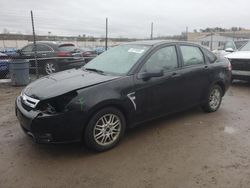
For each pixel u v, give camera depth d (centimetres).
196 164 378
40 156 399
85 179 342
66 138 381
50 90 396
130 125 449
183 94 525
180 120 555
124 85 427
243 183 334
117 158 394
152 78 463
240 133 490
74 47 1307
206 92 580
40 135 377
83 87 395
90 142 397
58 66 1219
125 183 334
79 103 379
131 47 512
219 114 600
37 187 326
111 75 446
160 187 326
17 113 428
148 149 423
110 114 414
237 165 375
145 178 344
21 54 1243
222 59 630
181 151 417
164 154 407
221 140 458
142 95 451
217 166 372
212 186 328
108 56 524
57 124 371
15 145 434
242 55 919
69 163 379
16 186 327
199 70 549
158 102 480
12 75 923
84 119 384
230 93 828
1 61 1073
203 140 458
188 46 552
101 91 400
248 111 626
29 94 411
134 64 456
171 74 494
